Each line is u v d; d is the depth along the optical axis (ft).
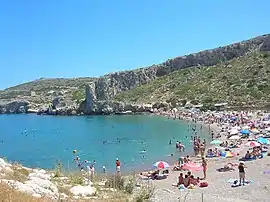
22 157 222.89
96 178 111.34
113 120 500.33
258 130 238.68
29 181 69.41
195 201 89.51
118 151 226.99
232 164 141.18
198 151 187.52
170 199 90.02
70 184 83.82
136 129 364.17
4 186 51.19
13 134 389.39
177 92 583.17
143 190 87.20
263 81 491.31
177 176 133.80
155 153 208.95
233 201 89.51
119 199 73.67
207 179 121.60
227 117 358.43
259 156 152.05
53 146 273.33
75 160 190.80
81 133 360.28
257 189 101.71
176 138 274.98
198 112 449.06
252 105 425.28
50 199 57.41
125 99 648.79
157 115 520.42
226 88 515.91
